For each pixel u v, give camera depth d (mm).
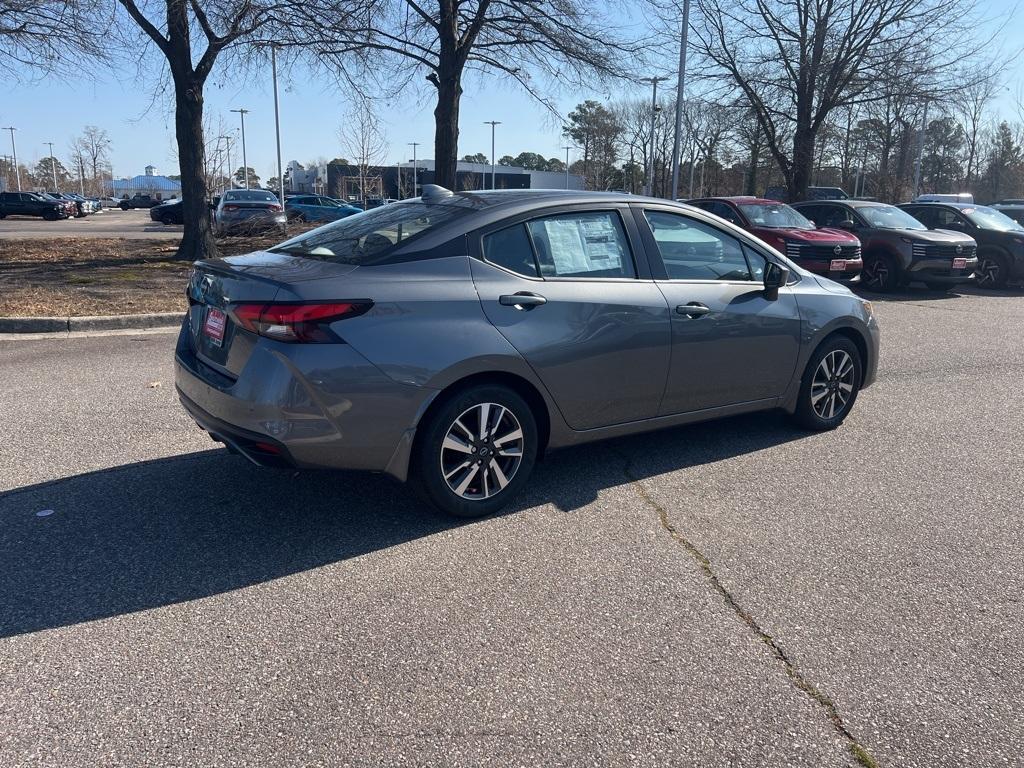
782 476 4852
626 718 2619
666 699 2723
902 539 4020
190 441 5227
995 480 4871
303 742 2471
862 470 4992
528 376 4027
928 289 15633
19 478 4547
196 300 4207
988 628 3221
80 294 10656
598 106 57031
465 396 3871
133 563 3588
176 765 2365
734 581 3549
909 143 43125
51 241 19906
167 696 2676
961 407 6590
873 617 3281
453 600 3328
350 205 32688
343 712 2613
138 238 21875
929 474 4949
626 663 2918
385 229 4184
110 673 2793
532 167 92500
